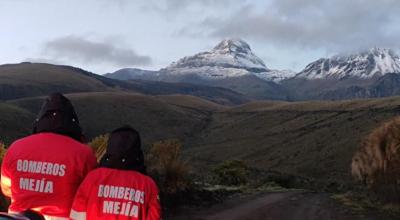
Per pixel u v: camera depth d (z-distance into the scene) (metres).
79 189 3.65
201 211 15.99
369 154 22.39
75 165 3.75
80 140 4.03
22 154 3.74
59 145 3.77
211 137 128.25
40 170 3.71
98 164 3.99
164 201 15.20
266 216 16.06
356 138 90.88
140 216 3.65
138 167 3.78
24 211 3.64
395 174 18.81
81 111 125.38
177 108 154.12
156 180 15.10
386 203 19.38
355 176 26.12
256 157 100.56
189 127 137.50
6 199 8.35
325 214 17.34
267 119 135.75
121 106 134.62
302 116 127.88
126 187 3.63
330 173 76.38
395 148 19.11
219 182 35.41
